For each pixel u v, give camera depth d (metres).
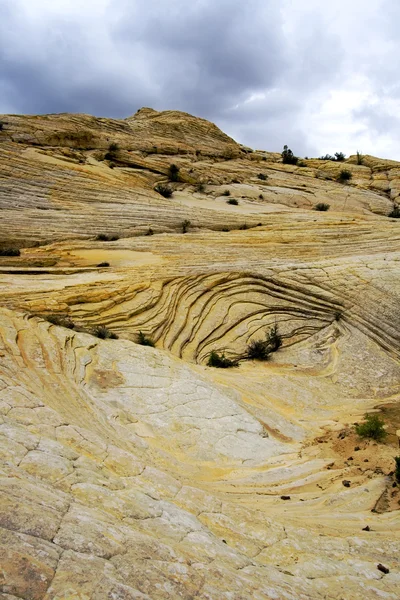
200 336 19.75
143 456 8.74
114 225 32.28
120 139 53.31
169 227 34.22
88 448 6.66
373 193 56.38
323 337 21.28
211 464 9.98
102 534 3.87
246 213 38.28
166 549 4.12
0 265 23.05
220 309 21.62
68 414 8.98
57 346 13.62
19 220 29.91
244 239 30.25
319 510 7.91
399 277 22.88
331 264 24.59
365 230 32.16
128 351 15.46
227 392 14.38
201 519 5.81
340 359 19.45
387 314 20.91
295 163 66.62
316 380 17.70
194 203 43.50
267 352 19.83
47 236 28.62
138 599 3.09
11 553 3.08
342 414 14.76
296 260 26.36
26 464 5.10
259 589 4.00
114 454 6.80
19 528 3.45
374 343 20.50
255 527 6.12
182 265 24.12
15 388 8.09
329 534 6.73
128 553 3.73
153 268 23.02
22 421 6.74
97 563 3.38
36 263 24.05
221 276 22.95
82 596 2.90
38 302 16.33
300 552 5.74
